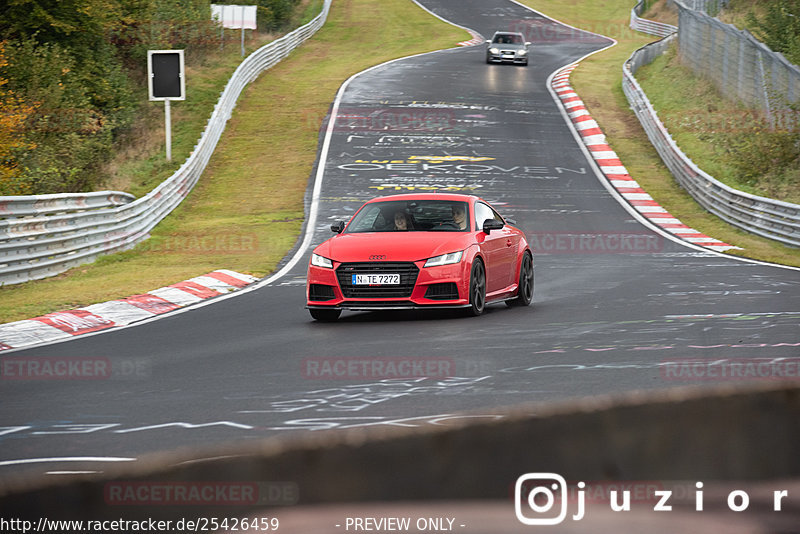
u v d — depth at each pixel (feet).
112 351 106.83
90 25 417.90
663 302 143.74
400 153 404.16
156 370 92.84
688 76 506.48
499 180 359.46
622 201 329.11
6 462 56.59
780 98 353.10
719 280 176.55
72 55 406.82
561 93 533.55
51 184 286.66
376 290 128.67
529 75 596.70
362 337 113.09
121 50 502.38
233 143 425.69
